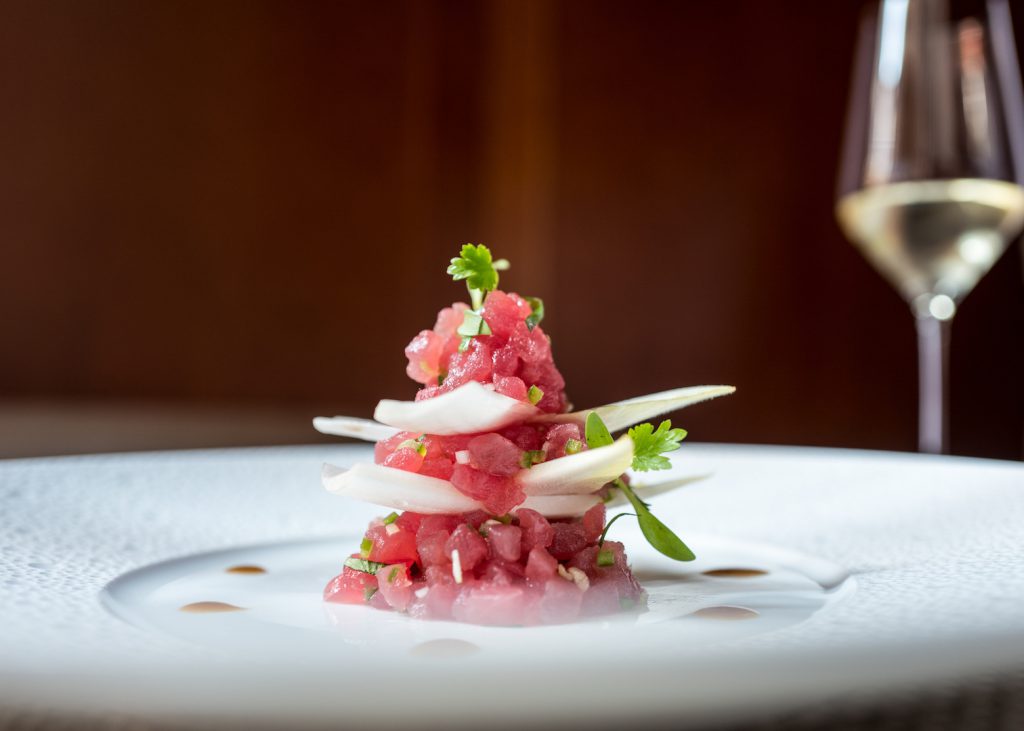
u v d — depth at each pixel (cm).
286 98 855
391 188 898
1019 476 193
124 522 186
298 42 859
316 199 868
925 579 129
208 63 818
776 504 205
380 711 69
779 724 67
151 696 72
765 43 760
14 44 743
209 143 820
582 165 844
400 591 142
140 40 788
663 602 146
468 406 143
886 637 89
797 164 748
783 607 137
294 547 187
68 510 187
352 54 882
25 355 752
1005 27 303
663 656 83
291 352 859
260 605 145
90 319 772
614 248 827
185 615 132
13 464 213
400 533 149
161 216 798
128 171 785
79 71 766
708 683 74
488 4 900
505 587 137
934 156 291
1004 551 141
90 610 115
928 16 302
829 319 735
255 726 66
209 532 189
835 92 738
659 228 806
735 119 773
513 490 149
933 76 296
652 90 810
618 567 148
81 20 765
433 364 165
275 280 852
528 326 161
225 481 220
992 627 91
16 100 745
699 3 789
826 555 168
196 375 816
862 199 302
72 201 764
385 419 149
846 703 71
